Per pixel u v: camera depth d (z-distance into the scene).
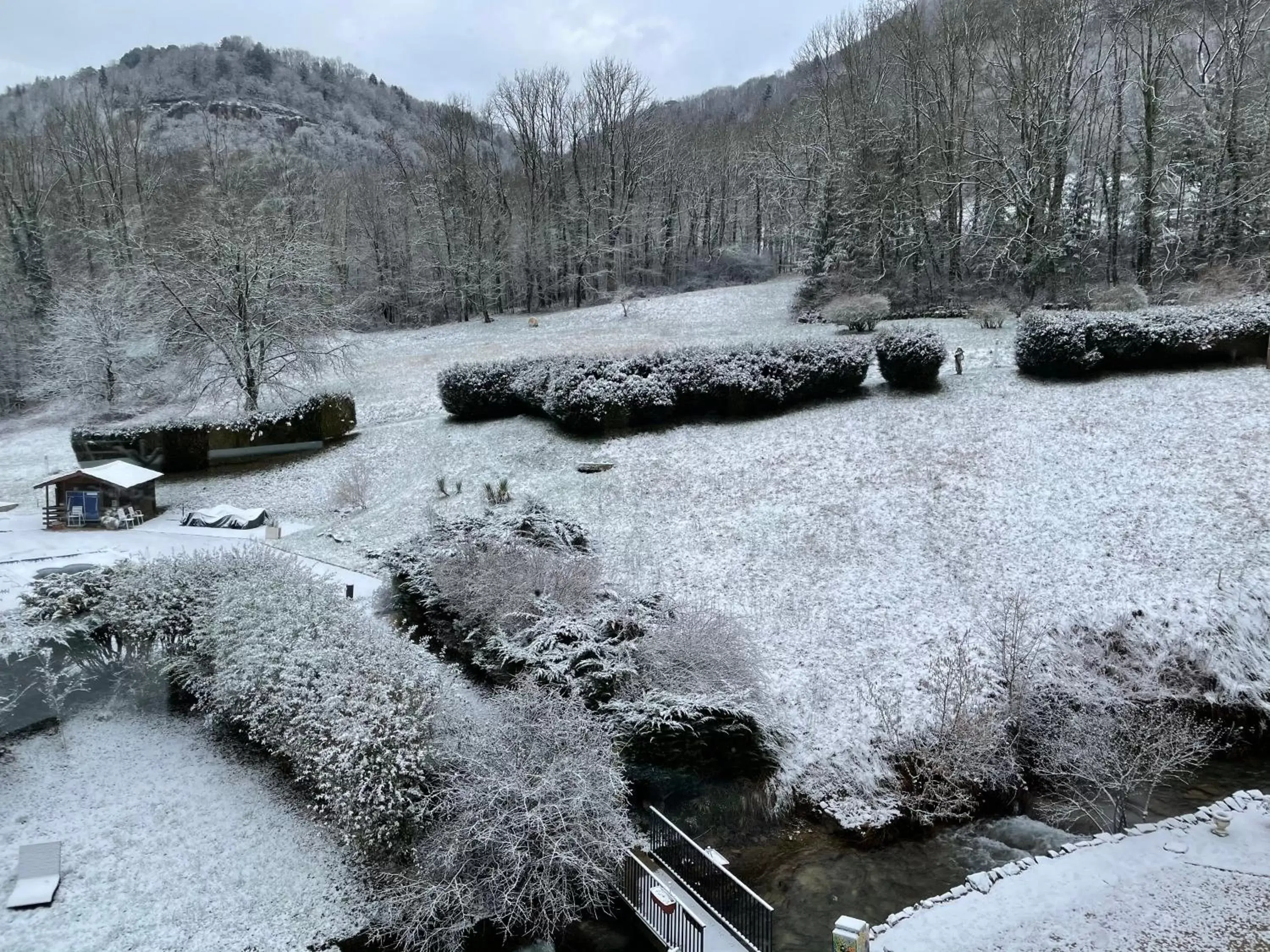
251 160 54.50
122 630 12.93
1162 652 12.59
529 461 21.86
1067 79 34.78
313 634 11.44
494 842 8.37
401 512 20.75
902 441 19.27
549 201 57.16
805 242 44.59
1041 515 15.95
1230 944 8.20
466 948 8.34
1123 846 9.92
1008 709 11.70
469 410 25.89
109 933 8.32
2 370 39.22
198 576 13.88
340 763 8.98
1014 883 9.27
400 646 11.20
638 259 58.81
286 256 29.95
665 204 60.28
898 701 12.00
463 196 52.97
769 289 49.56
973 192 42.66
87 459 25.83
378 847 9.10
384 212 57.44
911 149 39.16
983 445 18.53
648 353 24.67
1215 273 31.44
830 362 21.98
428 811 8.78
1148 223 34.34
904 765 11.21
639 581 15.66
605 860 8.73
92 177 46.69
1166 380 20.05
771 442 20.17
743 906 8.47
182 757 11.51
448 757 9.18
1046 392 20.48
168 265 31.53
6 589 16.03
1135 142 35.75
